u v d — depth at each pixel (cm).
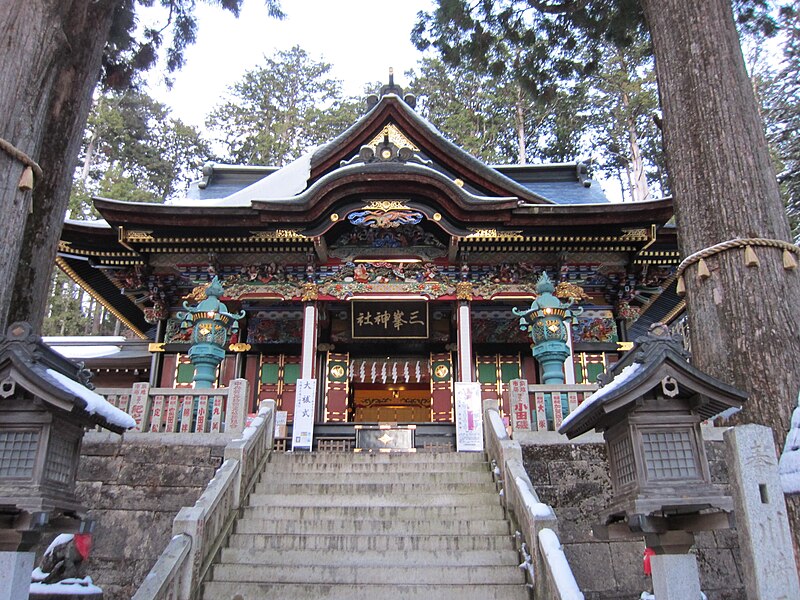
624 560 777
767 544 404
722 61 834
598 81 3103
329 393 1748
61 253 1644
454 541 740
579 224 1555
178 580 639
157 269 1702
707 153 802
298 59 3875
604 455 859
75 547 619
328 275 1684
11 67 601
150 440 912
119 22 1124
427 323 1698
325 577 693
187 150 3612
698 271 768
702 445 459
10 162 582
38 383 445
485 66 1428
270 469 955
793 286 726
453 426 1566
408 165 1512
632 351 500
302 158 1889
